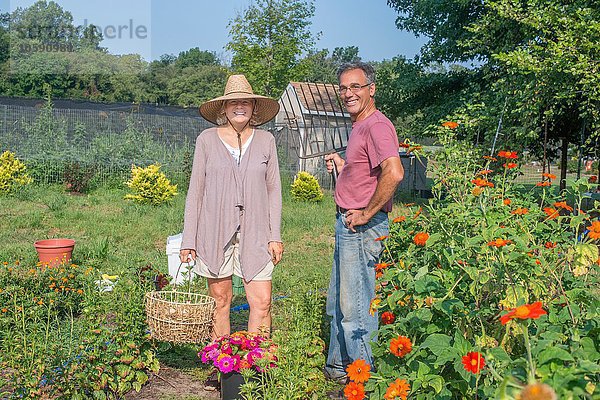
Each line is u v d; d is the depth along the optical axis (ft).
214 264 13.70
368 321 12.60
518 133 34.09
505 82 36.73
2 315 15.28
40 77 143.43
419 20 57.26
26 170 56.34
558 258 11.53
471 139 38.32
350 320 12.66
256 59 80.89
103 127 70.33
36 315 15.84
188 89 181.37
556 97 30.60
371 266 12.58
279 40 80.64
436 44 55.67
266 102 14.34
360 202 12.36
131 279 15.49
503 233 10.55
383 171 11.65
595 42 28.94
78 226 38.19
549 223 13.16
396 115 63.26
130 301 13.97
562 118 43.47
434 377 9.33
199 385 14.08
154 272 16.24
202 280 22.53
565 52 28.66
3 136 62.44
